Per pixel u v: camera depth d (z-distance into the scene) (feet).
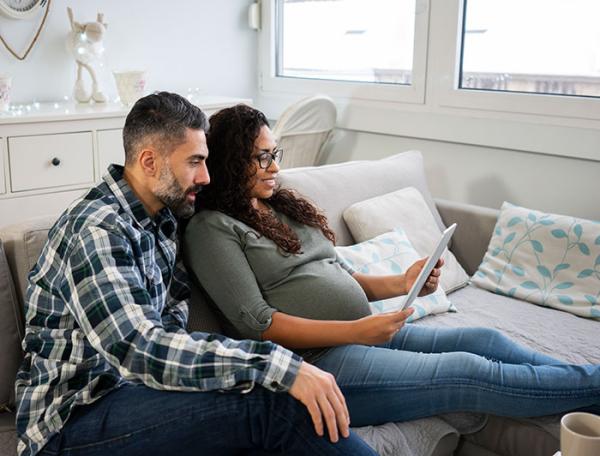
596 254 7.02
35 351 4.53
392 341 5.82
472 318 6.78
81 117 9.14
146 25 11.20
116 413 4.33
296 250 5.49
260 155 5.51
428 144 9.98
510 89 9.07
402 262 6.95
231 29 12.19
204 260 5.20
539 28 8.66
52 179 9.11
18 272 4.96
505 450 5.31
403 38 10.19
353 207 7.27
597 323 6.70
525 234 7.49
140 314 4.15
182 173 4.78
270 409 4.20
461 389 4.99
